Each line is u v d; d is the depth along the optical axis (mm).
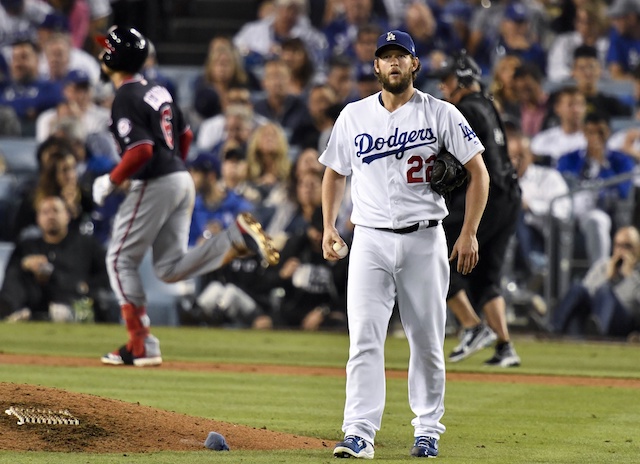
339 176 16641
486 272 30234
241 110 46531
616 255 41000
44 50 53062
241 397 23344
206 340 37375
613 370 31344
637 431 19750
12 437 15445
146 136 26891
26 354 30859
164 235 28109
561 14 55344
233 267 42406
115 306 42875
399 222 15883
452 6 55375
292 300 42219
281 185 44156
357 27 54969
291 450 16312
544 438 18688
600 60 53625
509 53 53625
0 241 46281
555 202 41688
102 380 25266
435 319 16125
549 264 41312
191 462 14578
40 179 42844
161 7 60406
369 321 15898
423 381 16266
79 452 15172
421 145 15930
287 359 32156
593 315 41125
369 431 15703
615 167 45625
